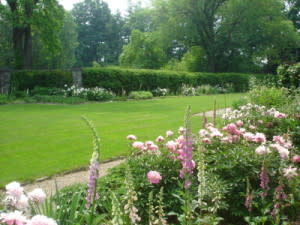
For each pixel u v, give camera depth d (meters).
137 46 36.34
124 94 20.73
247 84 29.28
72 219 2.69
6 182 4.88
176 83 24.98
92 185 2.20
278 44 33.56
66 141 7.68
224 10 33.09
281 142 4.34
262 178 3.02
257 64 37.19
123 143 7.45
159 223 2.33
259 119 7.02
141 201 3.46
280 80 13.27
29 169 5.52
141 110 13.88
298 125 6.57
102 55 64.75
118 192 3.52
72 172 5.47
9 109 14.38
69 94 19.23
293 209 3.50
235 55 35.44
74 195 2.97
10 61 36.22
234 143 4.73
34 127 9.60
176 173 3.83
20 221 1.88
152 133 8.66
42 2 24.75
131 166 4.03
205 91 25.66
